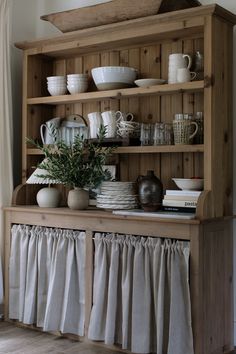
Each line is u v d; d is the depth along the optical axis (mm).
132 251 2871
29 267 3311
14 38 3832
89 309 3068
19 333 3275
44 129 3711
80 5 3787
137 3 3029
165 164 3289
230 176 3000
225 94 2938
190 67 3102
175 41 3240
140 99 3383
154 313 2797
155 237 2812
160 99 3301
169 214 2822
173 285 2686
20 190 3578
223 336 2930
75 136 3424
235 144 3084
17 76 3859
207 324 2750
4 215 3512
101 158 3217
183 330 2680
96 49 3479
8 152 3576
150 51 3350
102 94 3273
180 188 3031
